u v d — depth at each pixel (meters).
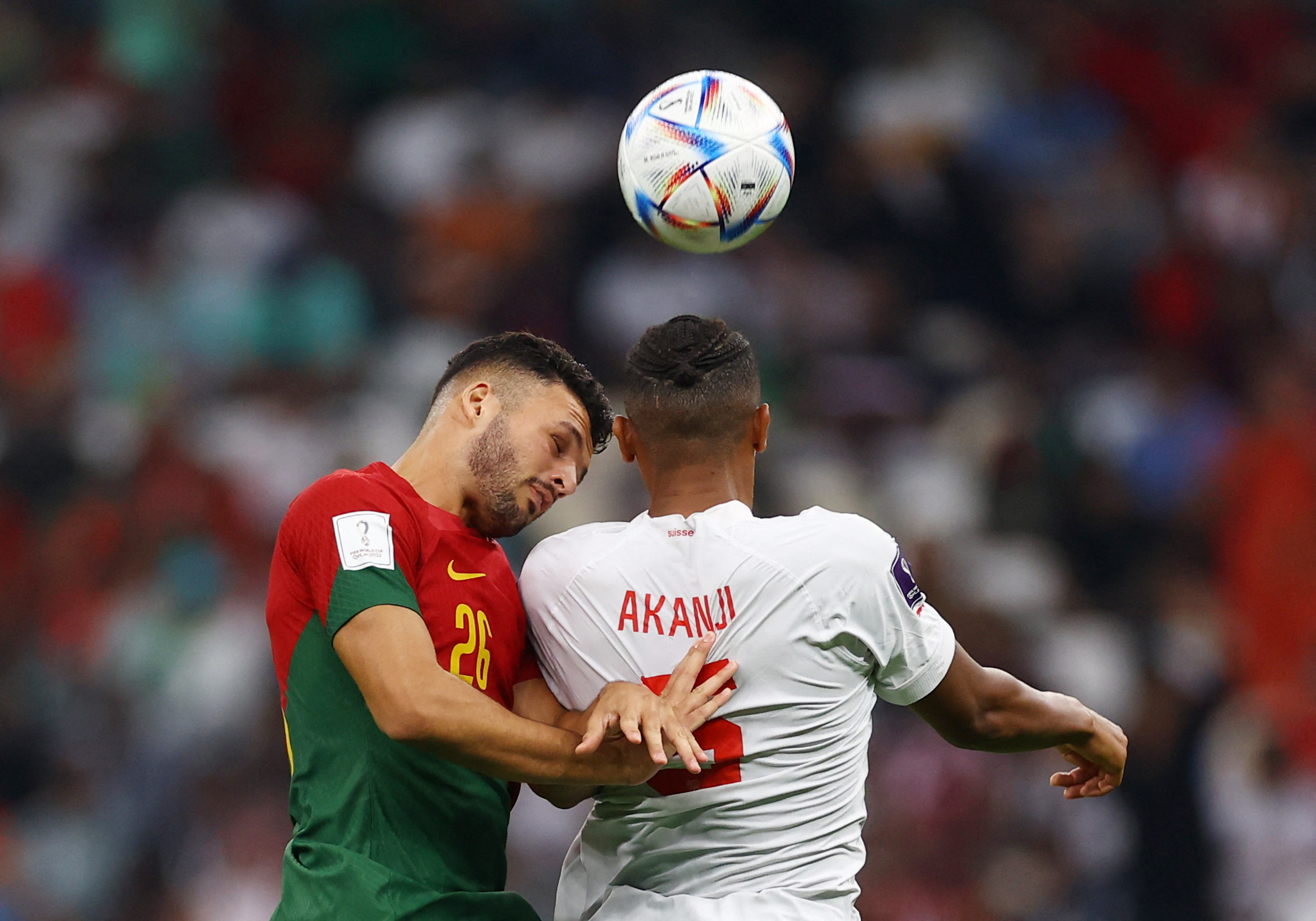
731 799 12.08
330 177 46.28
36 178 46.22
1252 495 39.06
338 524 12.13
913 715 31.42
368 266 43.53
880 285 41.69
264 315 42.44
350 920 11.83
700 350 12.44
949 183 43.50
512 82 46.91
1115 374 41.38
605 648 12.30
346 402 39.78
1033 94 46.75
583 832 12.93
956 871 29.69
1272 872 31.25
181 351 42.06
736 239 13.20
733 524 12.24
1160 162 46.88
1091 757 13.67
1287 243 45.88
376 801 12.12
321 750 12.23
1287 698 34.31
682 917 11.98
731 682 12.04
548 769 11.61
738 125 13.02
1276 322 43.28
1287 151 47.56
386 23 48.56
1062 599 35.34
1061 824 30.34
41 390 40.78
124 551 37.03
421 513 12.52
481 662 12.38
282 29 49.06
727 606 12.06
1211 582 37.84
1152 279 43.38
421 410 39.38
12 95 48.34
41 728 35.03
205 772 33.00
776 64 45.94
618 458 34.72
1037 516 36.94
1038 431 37.97
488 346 13.15
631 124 13.34
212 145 47.19
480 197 43.62
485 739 11.46
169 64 48.28
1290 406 40.66
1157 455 40.06
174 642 35.31
